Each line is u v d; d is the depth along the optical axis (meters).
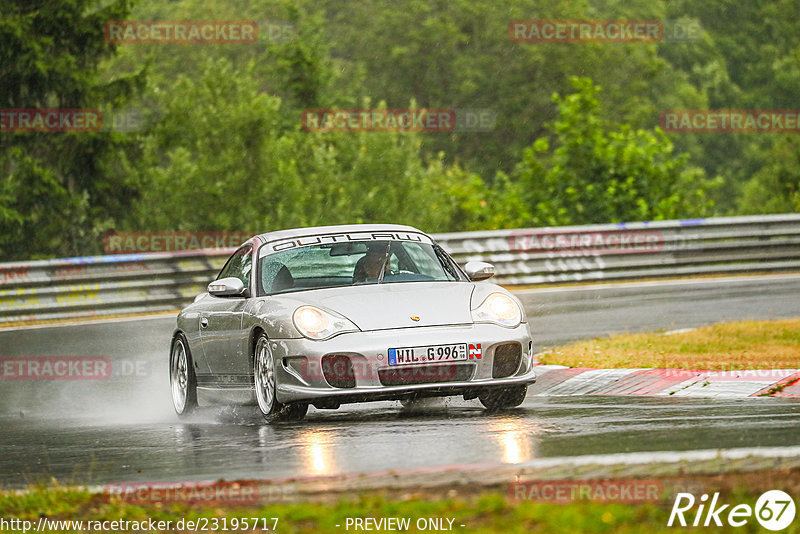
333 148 107.94
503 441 17.44
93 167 95.38
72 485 15.21
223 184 99.19
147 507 13.90
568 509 12.39
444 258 24.84
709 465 13.95
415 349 21.16
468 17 186.38
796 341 30.47
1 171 93.31
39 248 94.12
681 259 56.94
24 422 26.36
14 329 44.72
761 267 57.50
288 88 128.62
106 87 95.69
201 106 101.88
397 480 14.05
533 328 39.38
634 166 78.31
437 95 184.00
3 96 92.44
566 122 78.69
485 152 181.12
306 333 21.44
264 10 188.75
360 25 189.62
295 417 22.20
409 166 111.00
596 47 183.62
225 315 24.33
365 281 23.70
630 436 17.39
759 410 20.59
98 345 39.44
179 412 26.64
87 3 94.19
